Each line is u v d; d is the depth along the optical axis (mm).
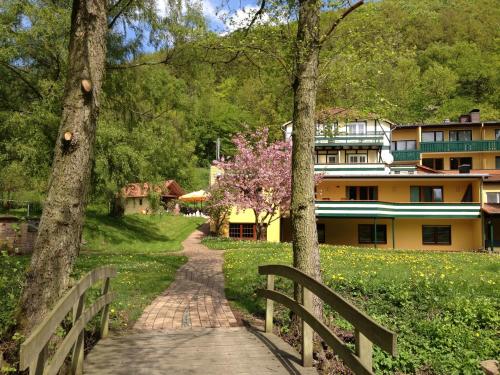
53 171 5668
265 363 5582
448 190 32656
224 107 55312
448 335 7609
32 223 18578
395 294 9406
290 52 7215
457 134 46844
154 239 32531
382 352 6719
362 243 33000
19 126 14875
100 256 19766
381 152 37312
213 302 9789
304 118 7027
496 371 4711
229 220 34406
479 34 73438
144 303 9438
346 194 32938
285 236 35219
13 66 14672
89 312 5406
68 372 4914
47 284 5375
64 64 14555
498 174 41062
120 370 5301
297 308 5766
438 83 66688
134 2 11266
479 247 31422
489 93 69938
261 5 8086
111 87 13656
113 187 20672
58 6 14555
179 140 22859
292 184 7094
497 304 9172
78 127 5668
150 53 13344
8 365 4047
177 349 6184
